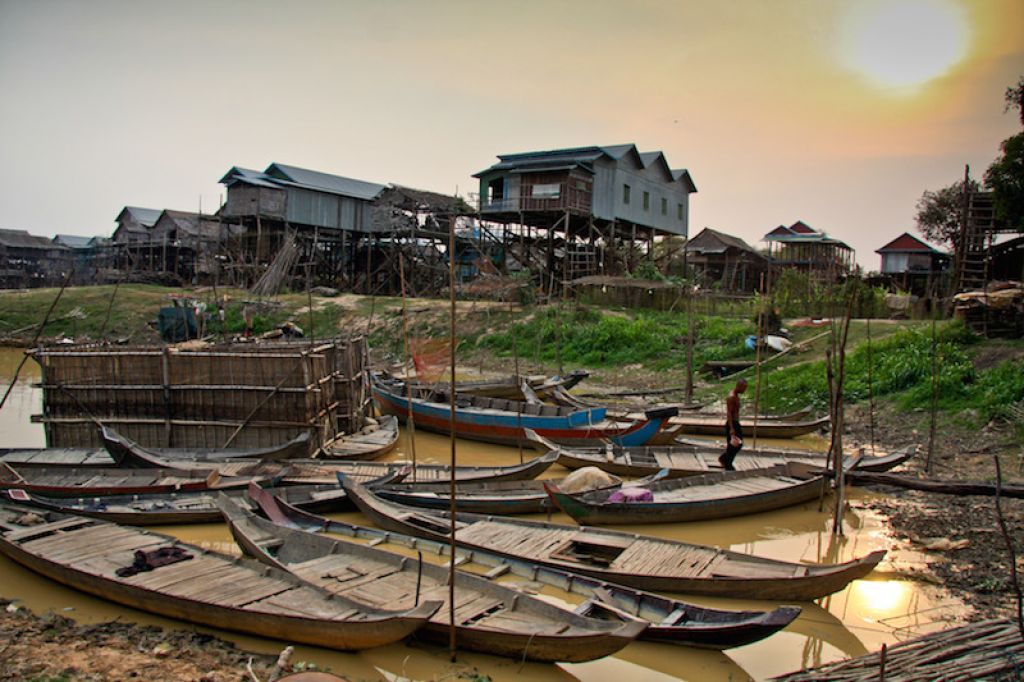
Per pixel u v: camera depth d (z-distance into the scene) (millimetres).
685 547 10750
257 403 16375
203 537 12492
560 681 7840
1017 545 11516
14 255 71562
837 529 12117
